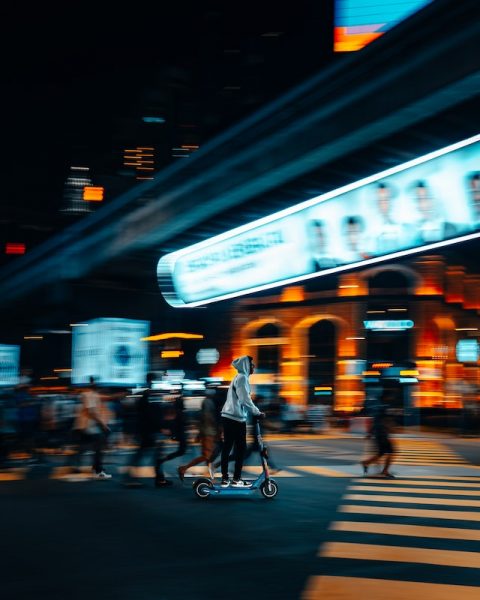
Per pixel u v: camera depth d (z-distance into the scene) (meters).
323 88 25.62
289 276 33.09
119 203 39.03
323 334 53.75
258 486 11.70
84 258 44.06
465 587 6.34
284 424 34.88
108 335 35.00
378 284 51.50
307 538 8.48
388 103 23.41
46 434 19.50
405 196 25.77
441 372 49.56
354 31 32.78
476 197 23.75
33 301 50.75
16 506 10.99
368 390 37.72
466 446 27.11
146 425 13.36
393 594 6.11
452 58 20.86
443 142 24.72
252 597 6.02
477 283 54.00
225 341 58.12
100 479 14.62
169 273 39.31
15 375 46.50
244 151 30.09
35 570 6.93
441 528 9.12
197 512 10.41
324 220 29.45
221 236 34.94
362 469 16.77
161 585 6.39
